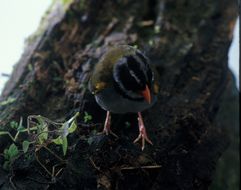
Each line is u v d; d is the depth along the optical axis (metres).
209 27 11.86
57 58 10.80
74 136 8.55
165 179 8.46
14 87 10.05
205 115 10.02
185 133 9.36
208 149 9.47
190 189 8.61
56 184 7.81
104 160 8.27
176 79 10.48
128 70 8.45
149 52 10.86
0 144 8.40
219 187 11.80
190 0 12.34
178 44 11.26
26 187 7.74
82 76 10.09
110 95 8.62
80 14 11.80
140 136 8.92
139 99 8.52
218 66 11.10
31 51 10.94
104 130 8.82
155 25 11.79
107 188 7.94
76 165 8.07
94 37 11.47
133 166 8.31
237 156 12.66
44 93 9.91
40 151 8.15
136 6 12.23
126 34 11.45
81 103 9.45
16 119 9.12
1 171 7.91
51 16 12.02
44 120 8.39
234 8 12.46
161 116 9.63
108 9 12.12
